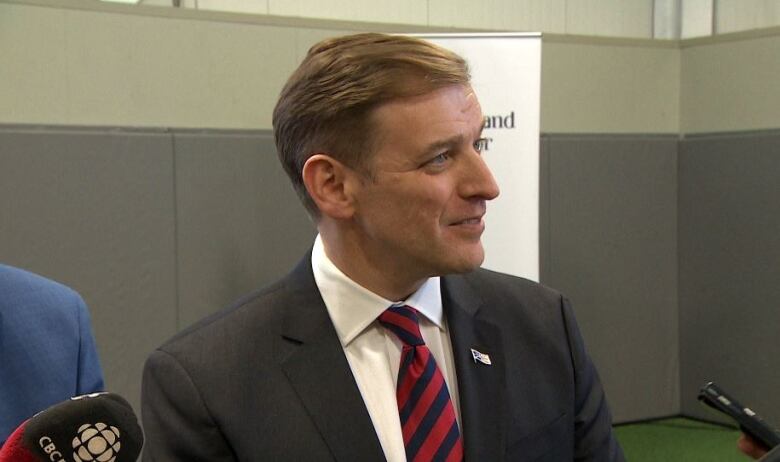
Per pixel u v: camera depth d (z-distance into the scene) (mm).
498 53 3197
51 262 3502
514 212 3217
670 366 5215
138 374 3691
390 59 934
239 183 3916
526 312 1109
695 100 5109
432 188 927
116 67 3658
